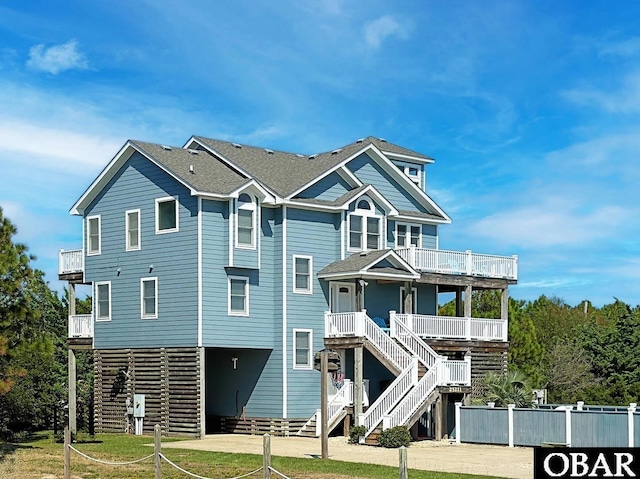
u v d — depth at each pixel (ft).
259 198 124.16
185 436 118.83
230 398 128.88
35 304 143.02
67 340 139.95
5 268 92.89
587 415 99.81
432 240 144.66
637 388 160.56
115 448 102.99
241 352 128.06
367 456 93.09
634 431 95.96
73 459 92.27
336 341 122.01
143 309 125.80
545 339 233.55
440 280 130.62
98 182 131.54
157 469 70.79
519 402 119.34
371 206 133.69
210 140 138.00
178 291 121.39
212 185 120.78
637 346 183.01
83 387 144.97
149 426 123.95
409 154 147.43
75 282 137.08
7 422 129.29
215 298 119.85
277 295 124.98
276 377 123.75
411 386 111.34
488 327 133.39
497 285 137.08
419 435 121.08
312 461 86.58
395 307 137.39
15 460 91.56
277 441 112.88
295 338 124.77
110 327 130.21
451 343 127.85
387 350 116.78
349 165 135.95
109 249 131.13
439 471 79.66
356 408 117.39
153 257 124.98
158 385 123.13
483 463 86.53
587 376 184.14
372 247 134.00
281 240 125.08
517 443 104.58
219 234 121.08
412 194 143.64
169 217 123.44
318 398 125.80
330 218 130.62
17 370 93.40
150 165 126.21
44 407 132.77
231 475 77.56
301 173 131.44
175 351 121.29
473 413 108.68
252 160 135.03
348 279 127.44
